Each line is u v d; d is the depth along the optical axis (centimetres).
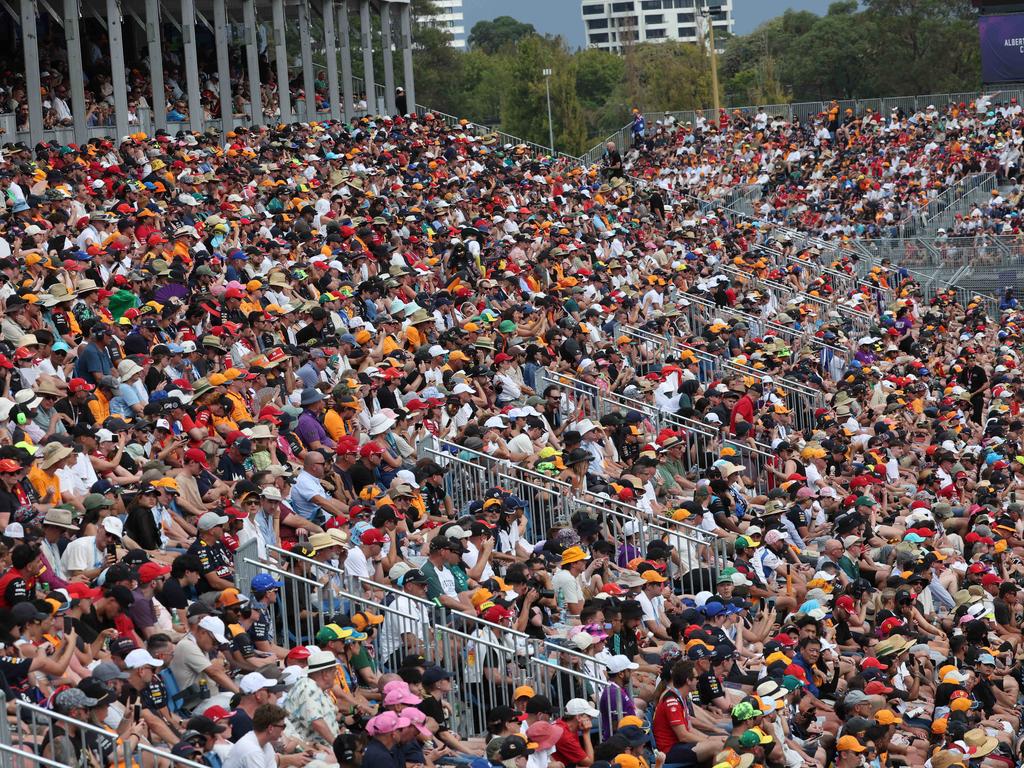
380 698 1570
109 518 1596
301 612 1712
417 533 2000
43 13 4712
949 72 12612
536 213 4353
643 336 3406
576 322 3150
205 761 1378
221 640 1496
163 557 1686
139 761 1321
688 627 1834
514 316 3092
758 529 2347
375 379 2314
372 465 2078
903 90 12725
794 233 5516
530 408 2428
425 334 2806
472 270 3497
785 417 2988
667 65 13688
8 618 1380
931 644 2234
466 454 2264
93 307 2377
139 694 1413
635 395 2912
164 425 1938
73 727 1300
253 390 2220
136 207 3138
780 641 2002
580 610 1889
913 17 12731
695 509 2361
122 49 4506
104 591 1476
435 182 4375
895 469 3044
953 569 2552
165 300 2531
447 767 1527
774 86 13100
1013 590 2414
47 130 4281
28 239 2691
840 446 2903
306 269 2942
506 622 1753
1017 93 6831
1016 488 3122
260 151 4347
